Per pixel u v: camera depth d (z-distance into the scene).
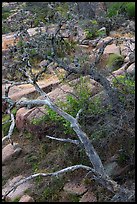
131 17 12.94
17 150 8.12
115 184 5.86
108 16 13.23
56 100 8.37
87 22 12.41
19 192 7.11
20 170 7.75
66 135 7.68
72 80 8.75
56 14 8.64
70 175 7.05
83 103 7.39
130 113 6.80
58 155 7.52
